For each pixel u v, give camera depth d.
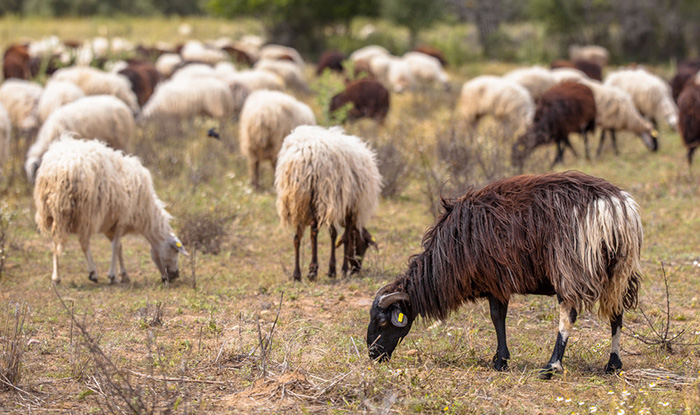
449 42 50.78
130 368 7.67
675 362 7.96
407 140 21.55
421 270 7.80
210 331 9.10
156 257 11.83
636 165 20.69
